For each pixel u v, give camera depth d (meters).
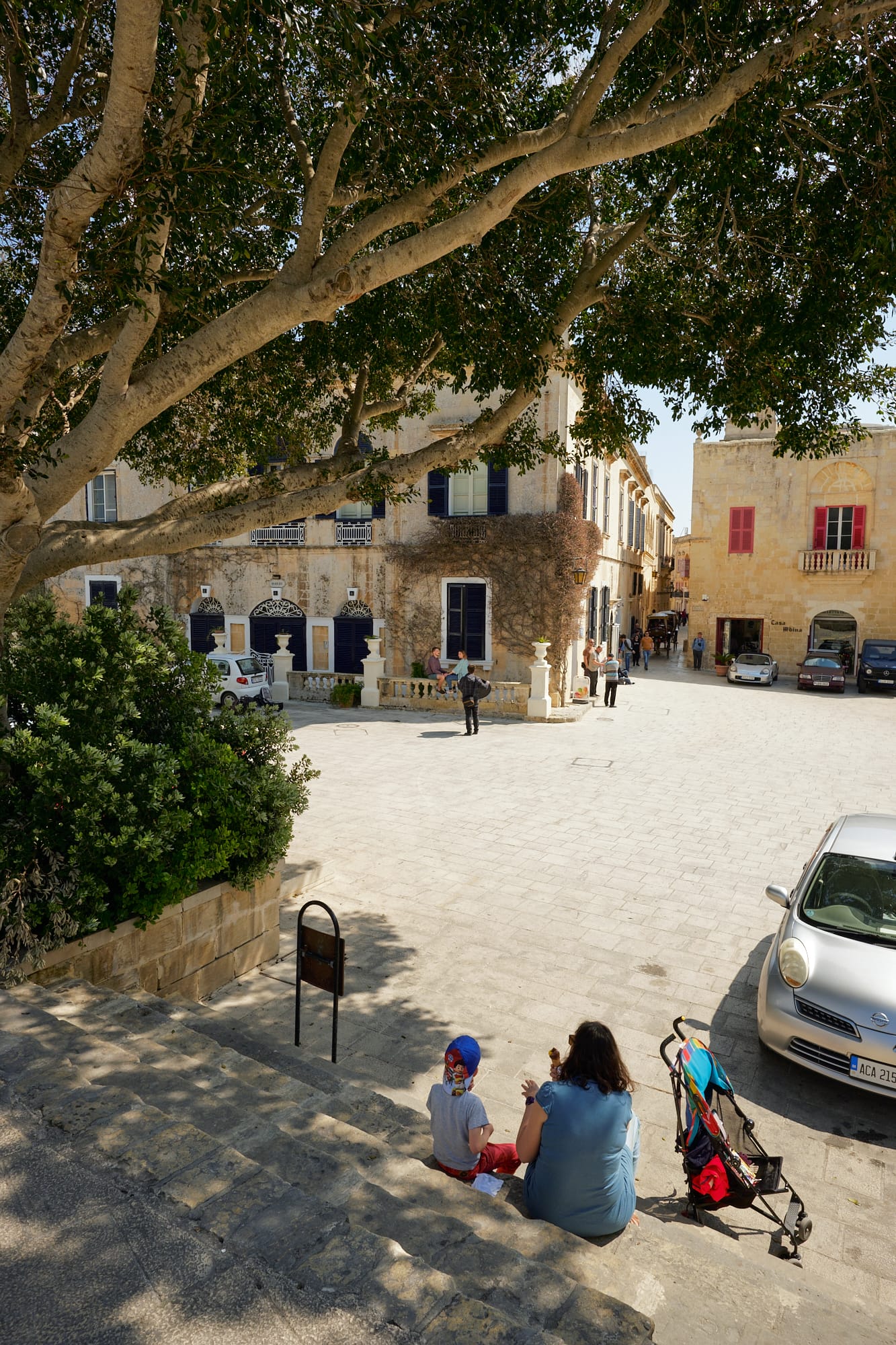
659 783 14.30
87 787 5.23
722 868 10.06
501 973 7.31
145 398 5.72
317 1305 2.31
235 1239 2.59
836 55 6.92
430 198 6.01
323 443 11.66
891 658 27.66
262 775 6.84
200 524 7.05
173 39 6.90
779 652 32.38
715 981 7.22
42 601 6.75
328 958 5.75
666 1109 5.52
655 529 53.31
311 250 5.68
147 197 4.91
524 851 10.59
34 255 8.23
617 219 9.92
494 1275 2.78
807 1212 4.60
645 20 5.42
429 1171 3.68
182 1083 3.94
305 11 4.86
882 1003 5.43
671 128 5.45
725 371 9.28
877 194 7.11
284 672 24.14
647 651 35.09
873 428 30.42
